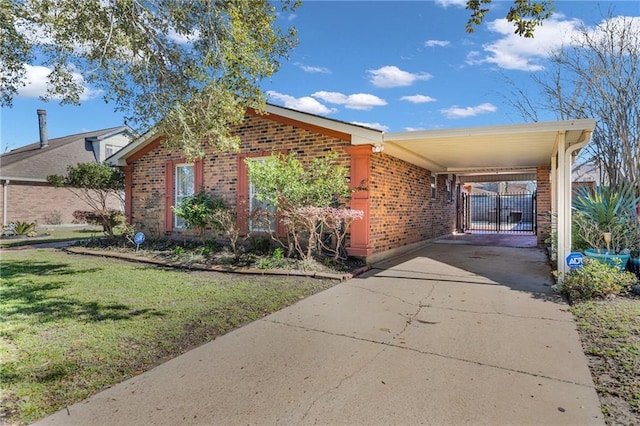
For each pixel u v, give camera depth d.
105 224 11.85
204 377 3.16
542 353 3.60
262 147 9.54
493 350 3.69
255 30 5.42
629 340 3.81
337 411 2.65
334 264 7.81
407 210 10.88
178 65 5.52
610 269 5.59
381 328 4.34
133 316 4.70
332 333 4.18
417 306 5.22
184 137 5.74
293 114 8.78
